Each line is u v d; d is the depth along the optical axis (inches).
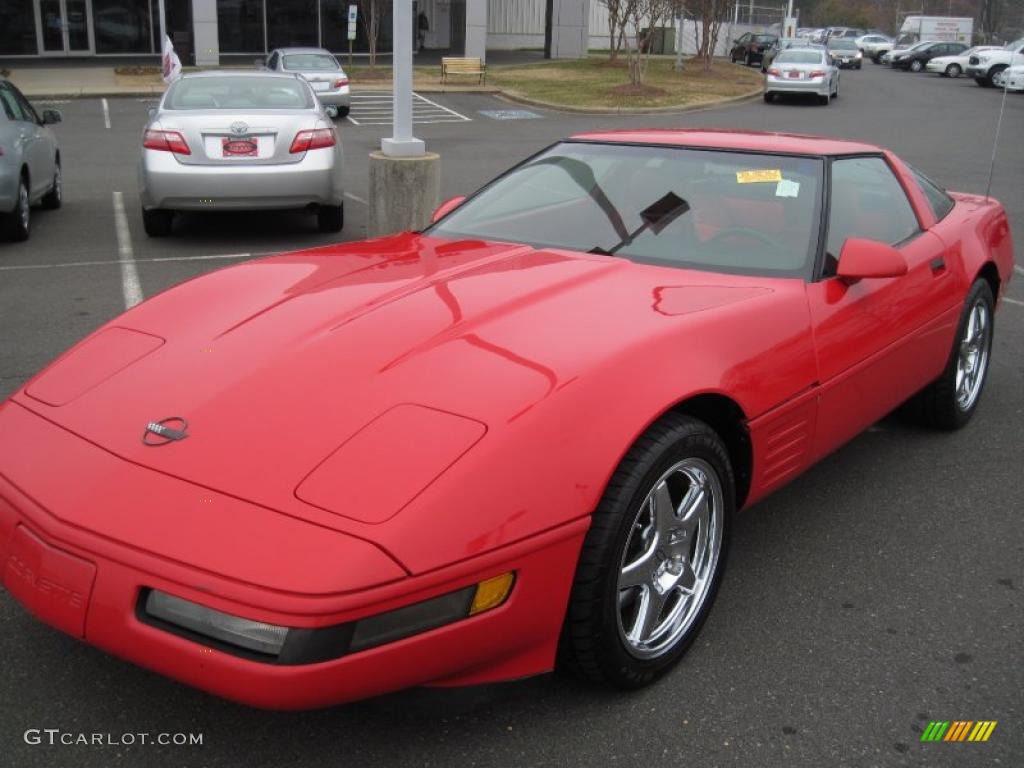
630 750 95.7
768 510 151.2
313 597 77.6
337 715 99.6
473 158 620.7
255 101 356.2
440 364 98.1
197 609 80.1
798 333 121.6
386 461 86.3
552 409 91.9
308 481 85.1
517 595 86.8
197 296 122.1
